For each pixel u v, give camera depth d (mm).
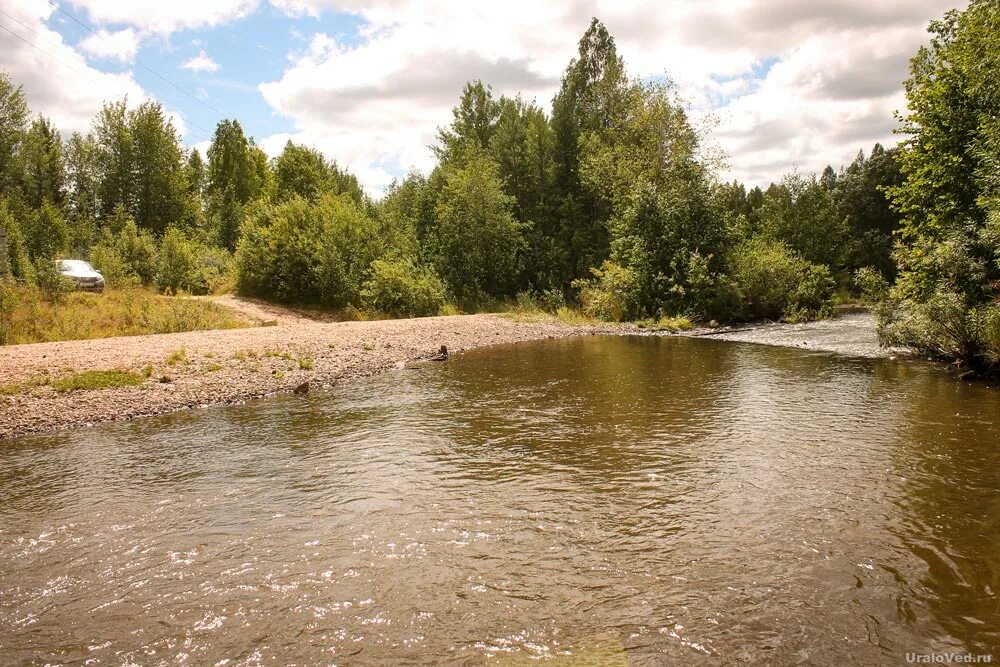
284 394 10914
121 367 11008
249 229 30047
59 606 3980
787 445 7234
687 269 25859
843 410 8953
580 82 46719
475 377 12344
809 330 21406
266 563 4520
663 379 11836
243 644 3527
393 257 30047
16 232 25297
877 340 17375
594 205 40469
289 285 28578
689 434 7809
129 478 6477
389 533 5008
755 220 50469
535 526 5090
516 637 3541
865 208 49406
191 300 23656
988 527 4891
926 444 7156
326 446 7551
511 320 23938
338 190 50719
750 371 12641
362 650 3449
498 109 50219
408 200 40844
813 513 5230
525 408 9445
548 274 38500
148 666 3350
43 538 5008
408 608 3867
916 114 13906
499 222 35688
